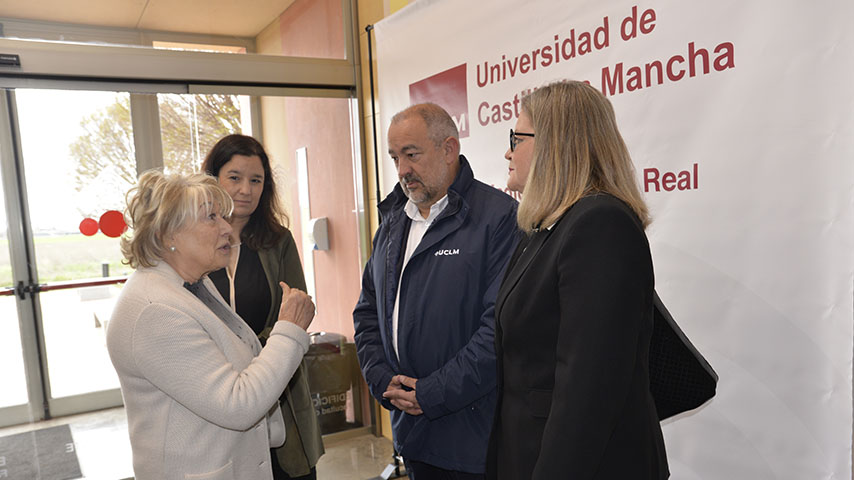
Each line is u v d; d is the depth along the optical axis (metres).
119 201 2.91
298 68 3.21
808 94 1.32
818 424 1.35
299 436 1.92
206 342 1.18
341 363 3.50
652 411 1.08
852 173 1.26
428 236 1.71
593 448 0.93
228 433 1.23
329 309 3.46
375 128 3.27
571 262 0.99
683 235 1.61
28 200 2.77
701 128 1.54
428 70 2.64
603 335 0.93
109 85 2.83
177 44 2.94
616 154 1.09
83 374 2.92
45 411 2.88
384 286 1.82
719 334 1.54
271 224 2.08
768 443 1.45
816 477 1.36
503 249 1.61
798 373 1.38
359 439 3.52
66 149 2.80
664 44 1.62
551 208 1.10
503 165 2.27
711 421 1.58
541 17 2.03
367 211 3.48
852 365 1.28
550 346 1.06
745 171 1.45
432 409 1.56
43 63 2.64
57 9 2.69
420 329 1.68
